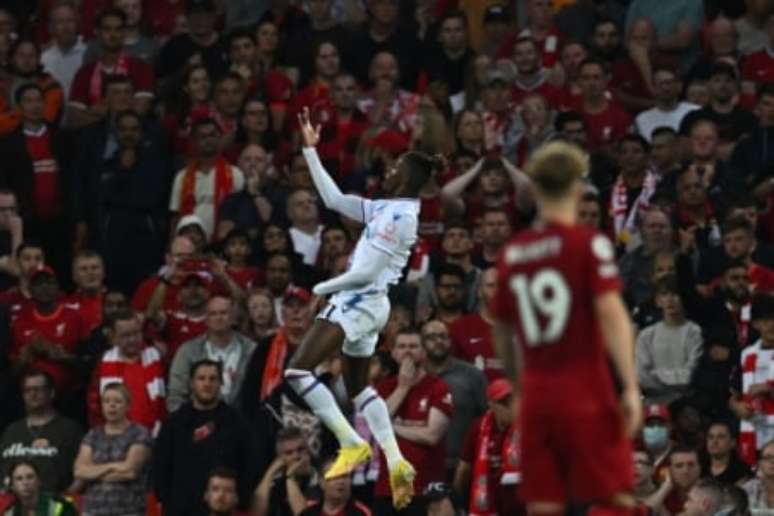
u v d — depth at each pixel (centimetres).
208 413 6400
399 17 8294
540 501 3722
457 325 6688
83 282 7025
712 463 6262
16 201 7488
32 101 7669
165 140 7625
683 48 8238
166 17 8425
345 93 7706
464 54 8125
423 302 6850
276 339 6625
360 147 7562
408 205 4984
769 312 6375
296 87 8075
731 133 7731
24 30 8469
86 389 6869
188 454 6369
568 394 3697
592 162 7531
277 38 8175
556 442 3716
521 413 3741
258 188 7475
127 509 6444
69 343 6931
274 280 6975
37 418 6600
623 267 7012
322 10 8212
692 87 7944
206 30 8175
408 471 5025
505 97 7750
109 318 6856
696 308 6775
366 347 5000
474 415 6438
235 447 6375
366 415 5034
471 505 6191
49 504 6269
